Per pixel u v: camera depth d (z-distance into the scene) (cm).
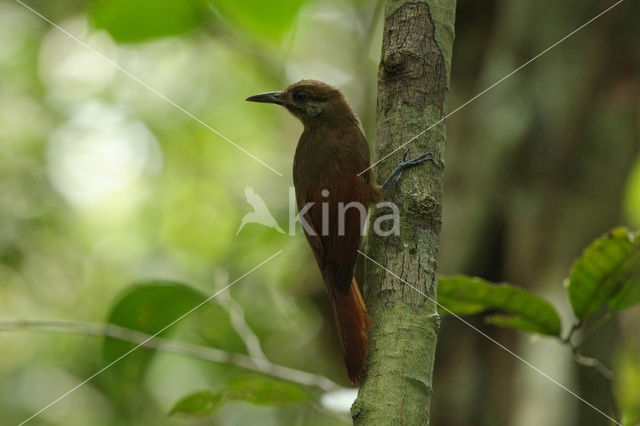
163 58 2034
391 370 503
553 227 1041
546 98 1089
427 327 523
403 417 486
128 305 855
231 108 1995
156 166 2033
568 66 1098
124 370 927
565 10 1121
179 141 2034
